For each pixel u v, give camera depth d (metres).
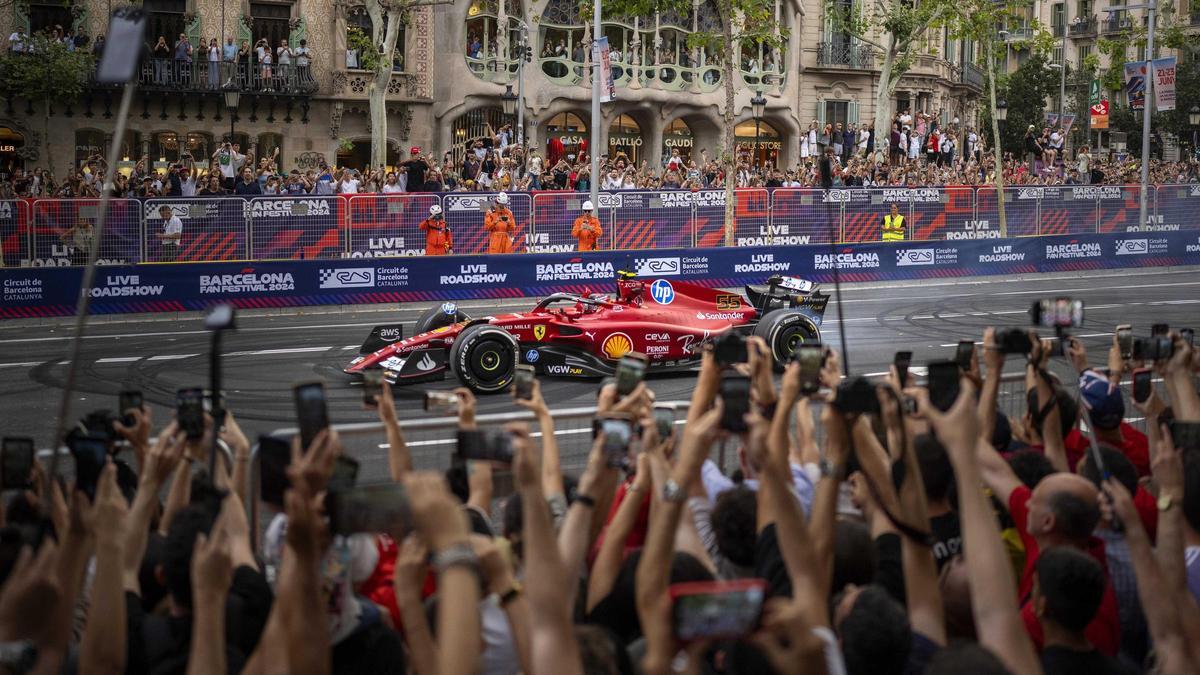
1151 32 32.94
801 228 28.70
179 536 3.60
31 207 21.19
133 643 3.79
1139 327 18.59
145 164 28.95
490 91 38.97
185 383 13.91
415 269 21.97
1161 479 3.72
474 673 2.50
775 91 44.62
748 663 2.54
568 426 7.43
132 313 19.95
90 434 3.83
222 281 20.56
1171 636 3.51
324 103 36.81
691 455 3.22
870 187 29.27
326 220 23.66
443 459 6.54
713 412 3.28
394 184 27.61
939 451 4.42
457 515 2.64
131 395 4.39
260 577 3.83
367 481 7.40
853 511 4.77
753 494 4.05
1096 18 68.50
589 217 25.23
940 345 16.89
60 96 31.05
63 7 33.09
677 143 44.31
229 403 12.63
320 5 36.44
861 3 46.28
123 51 4.00
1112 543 4.42
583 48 40.78
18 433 11.30
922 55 48.72
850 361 15.48
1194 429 4.21
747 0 29.09
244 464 4.70
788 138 45.75
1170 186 33.56
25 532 3.47
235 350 16.48
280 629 2.96
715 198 28.02
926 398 3.38
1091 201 32.34
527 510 2.86
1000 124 59.97
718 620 2.36
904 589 4.11
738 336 4.30
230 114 35.50
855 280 25.69
